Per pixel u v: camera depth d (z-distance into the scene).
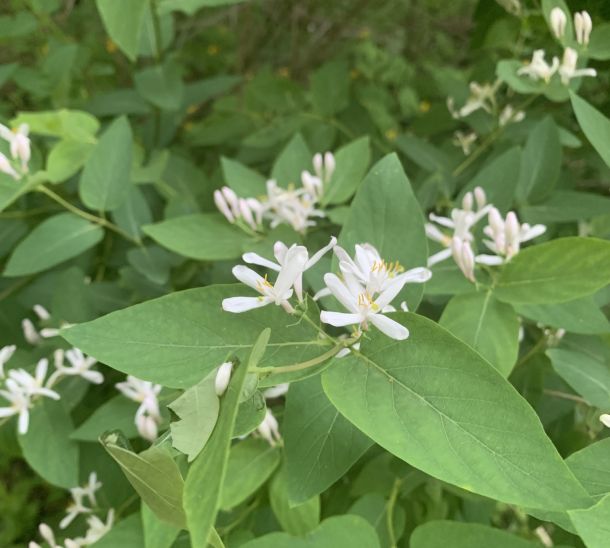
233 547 0.17
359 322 0.12
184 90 0.32
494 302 0.16
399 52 0.49
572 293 0.15
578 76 0.20
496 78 0.27
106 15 0.21
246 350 0.13
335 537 0.15
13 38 0.38
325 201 0.22
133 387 0.19
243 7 0.48
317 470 0.14
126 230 0.24
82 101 0.32
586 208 0.21
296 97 0.33
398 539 0.18
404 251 0.15
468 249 0.16
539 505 0.10
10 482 0.35
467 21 0.49
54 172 0.23
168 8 0.22
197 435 0.11
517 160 0.20
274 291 0.13
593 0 0.21
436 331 0.12
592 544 0.10
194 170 0.29
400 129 0.37
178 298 0.13
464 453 0.11
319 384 0.14
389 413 0.12
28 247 0.23
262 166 0.33
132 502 0.22
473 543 0.14
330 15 0.48
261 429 0.17
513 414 0.11
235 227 0.21
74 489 0.22
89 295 0.24
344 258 0.13
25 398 0.20
